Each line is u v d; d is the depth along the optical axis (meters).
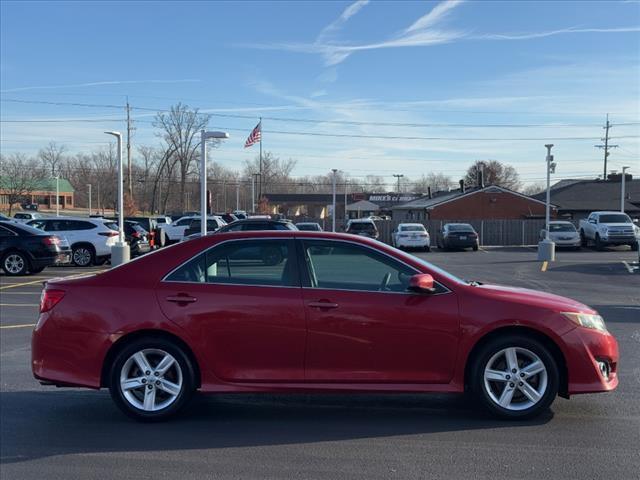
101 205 90.81
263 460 4.54
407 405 5.91
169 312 5.27
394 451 4.71
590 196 56.72
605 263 24.16
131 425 5.36
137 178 84.19
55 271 19.69
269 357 5.27
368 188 131.50
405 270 5.42
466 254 31.47
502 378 5.29
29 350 8.33
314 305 5.24
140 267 5.46
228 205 105.75
